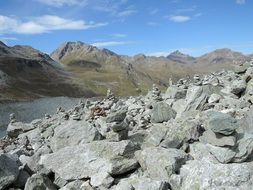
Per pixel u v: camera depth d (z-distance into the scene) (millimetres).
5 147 26453
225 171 11602
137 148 14891
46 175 14531
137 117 21922
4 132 82562
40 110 158625
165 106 19969
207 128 14391
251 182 11172
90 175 14328
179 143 14383
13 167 14531
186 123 15117
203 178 11602
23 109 164125
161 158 13227
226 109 17984
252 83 20078
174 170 12703
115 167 13789
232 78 27406
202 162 12617
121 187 12758
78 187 14164
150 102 25547
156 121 19750
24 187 14609
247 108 17562
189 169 12508
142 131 17422
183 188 11922
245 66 27031
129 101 31297
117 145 14602
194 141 14477
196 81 29922
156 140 15109
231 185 11172
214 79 28188
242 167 11578
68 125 18344
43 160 15695
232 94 20688
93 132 17312
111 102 32531
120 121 15672
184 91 24078
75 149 15477
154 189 11938
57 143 17609
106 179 13547
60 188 14430
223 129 12211
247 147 12062
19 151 19922
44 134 24781
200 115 17438
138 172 13914
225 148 12234
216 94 20078
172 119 19094
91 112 26922
